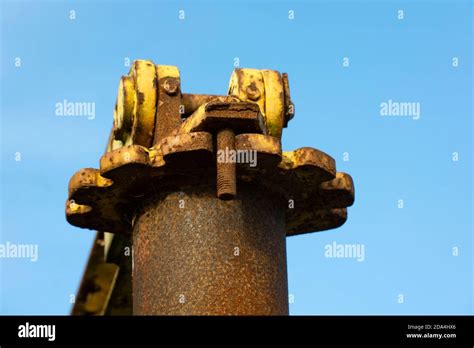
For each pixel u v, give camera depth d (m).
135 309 11.77
